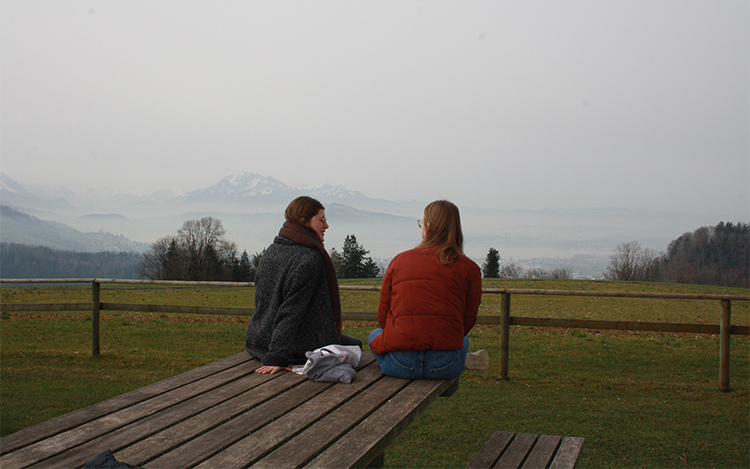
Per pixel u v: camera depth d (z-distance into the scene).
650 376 7.20
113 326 11.16
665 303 22.56
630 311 19.53
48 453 1.98
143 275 77.88
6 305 8.12
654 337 11.30
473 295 3.38
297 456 2.04
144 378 6.63
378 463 3.46
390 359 3.27
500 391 6.27
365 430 2.35
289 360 3.44
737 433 4.96
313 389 2.96
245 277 78.25
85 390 6.03
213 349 8.63
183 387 2.90
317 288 3.46
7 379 6.49
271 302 3.47
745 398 6.14
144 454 2.01
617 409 5.64
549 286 36.78
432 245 3.39
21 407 5.39
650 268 89.69
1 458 1.93
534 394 6.17
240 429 2.30
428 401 2.94
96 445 2.07
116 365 7.33
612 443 4.68
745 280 91.75
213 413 2.48
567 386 6.55
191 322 12.34
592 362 8.09
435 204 3.49
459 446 4.60
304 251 3.42
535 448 3.31
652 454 4.46
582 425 5.13
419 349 3.19
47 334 9.94
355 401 2.76
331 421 2.45
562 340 10.47
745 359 8.53
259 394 2.80
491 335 11.06
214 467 1.92
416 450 4.49
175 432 2.23
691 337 11.47
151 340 9.41
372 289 6.86
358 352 3.37
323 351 3.14
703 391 6.43
